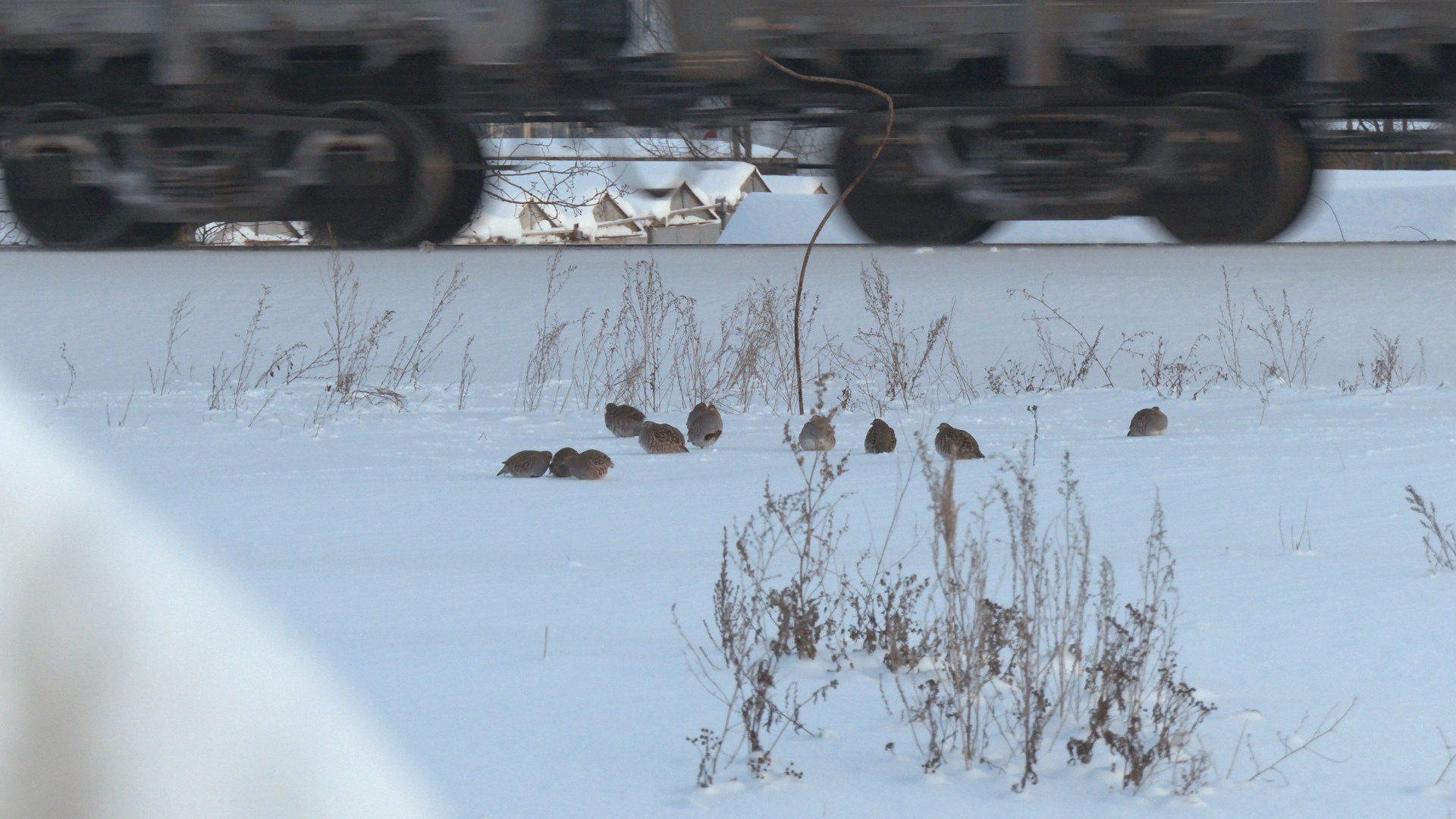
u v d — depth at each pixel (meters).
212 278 62.75
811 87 66.00
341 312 59.41
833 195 68.81
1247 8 60.00
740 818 11.53
